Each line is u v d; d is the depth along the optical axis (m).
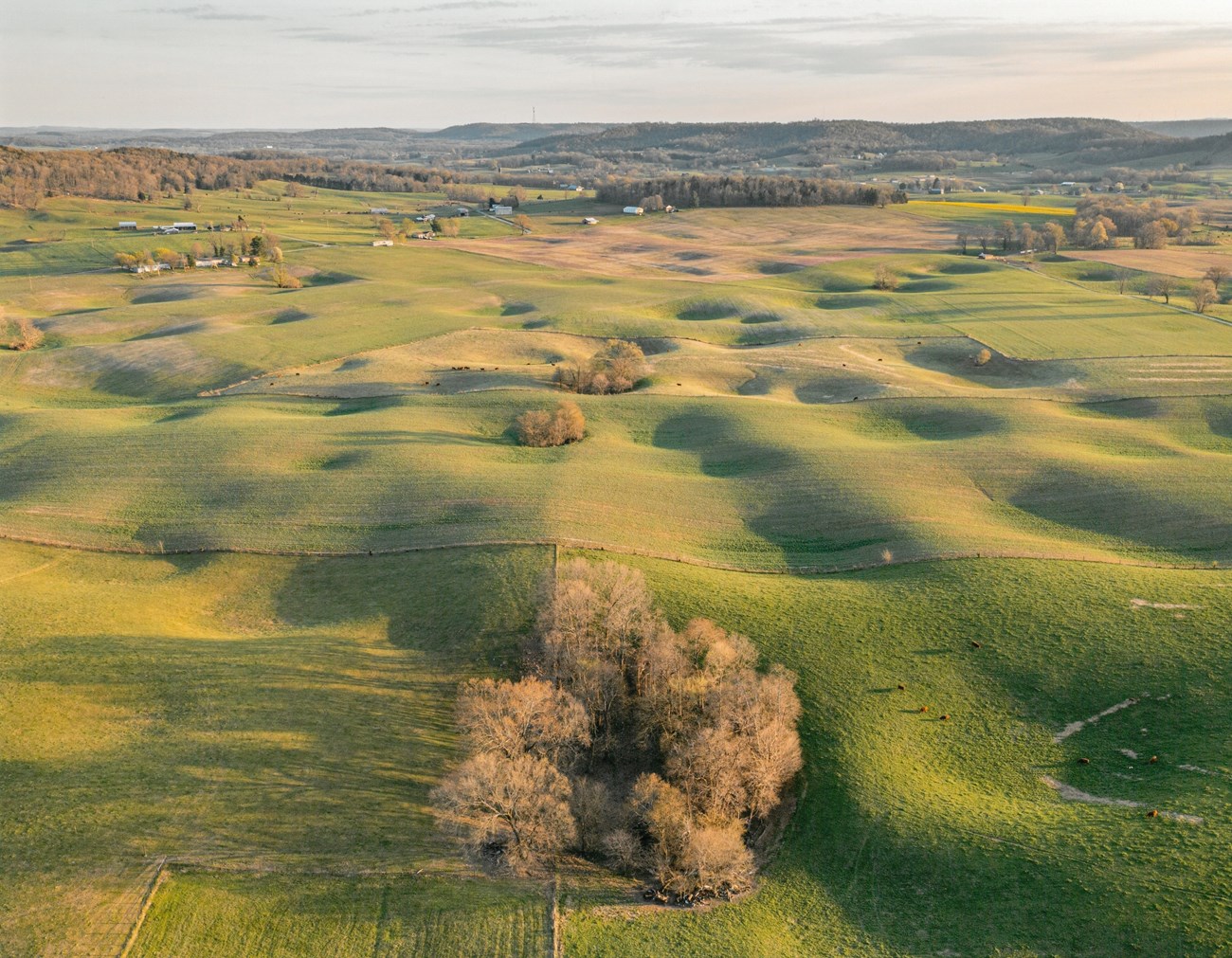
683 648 52.31
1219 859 38.09
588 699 49.59
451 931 38.00
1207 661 51.75
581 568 58.62
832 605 59.50
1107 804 42.88
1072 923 36.66
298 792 44.75
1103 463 80.56
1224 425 92.25
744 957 36.81
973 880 39.38
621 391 108.69
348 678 53.25
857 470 80.06
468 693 49.34
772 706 47.56
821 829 43.56
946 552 65.19
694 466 83.25
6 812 42.81
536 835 41.53
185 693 51.62
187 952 36.56
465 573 63.00
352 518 72.31
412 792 45.41
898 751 47.66
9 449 88.12
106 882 39.44
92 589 63.38
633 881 41.44
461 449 86.31
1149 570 62.75
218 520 72.75
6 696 50.81
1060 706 50.22
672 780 45.81
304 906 38.88
